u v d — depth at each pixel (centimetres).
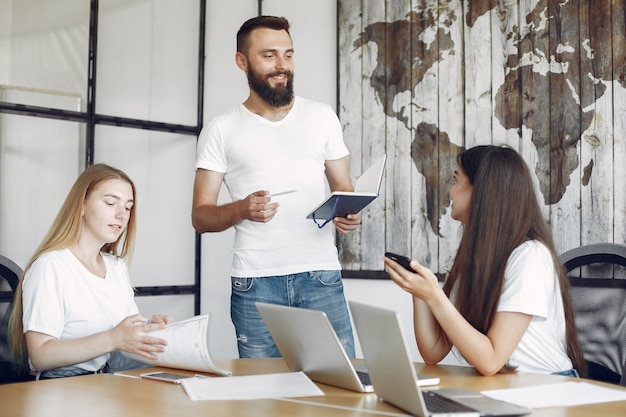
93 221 212
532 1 313
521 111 317
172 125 412
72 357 183
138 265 398
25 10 360
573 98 300
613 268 201
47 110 365
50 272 201
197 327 178
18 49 357
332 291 261
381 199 364
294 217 258
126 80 396
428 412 125
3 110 353
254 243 257
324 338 150
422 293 165
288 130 262
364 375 164
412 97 355
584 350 198
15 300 204
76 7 377
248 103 269
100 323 207
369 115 372
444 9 344
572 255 208
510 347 171
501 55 323
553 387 153
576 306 202
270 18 262
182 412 133
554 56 306
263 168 259
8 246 354
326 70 398
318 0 403
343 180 274
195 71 425
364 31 376
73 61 375
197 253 426
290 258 256
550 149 307
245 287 257
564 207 303
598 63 292
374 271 365
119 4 394
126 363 218
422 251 346
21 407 138
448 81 341
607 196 289
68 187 373
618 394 145
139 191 400
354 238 375
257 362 199
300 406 138
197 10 427
